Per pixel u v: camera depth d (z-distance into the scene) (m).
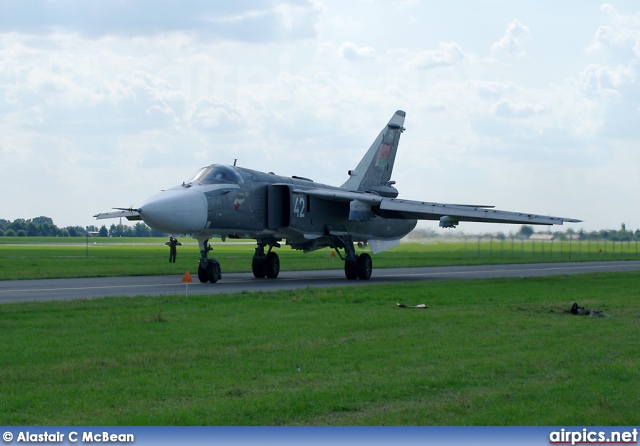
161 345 14.93
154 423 9.80
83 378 12.06
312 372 12.63
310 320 18.66
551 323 18.48
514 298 24.69
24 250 100.00
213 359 13.60
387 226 42.69
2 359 13.41
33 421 9.91
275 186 35.41
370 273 37.41
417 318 19.12
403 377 12.27
